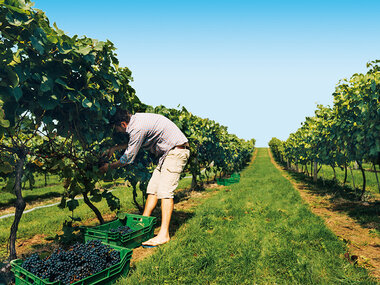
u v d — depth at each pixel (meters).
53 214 6.52
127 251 2.82
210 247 3.64
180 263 3.12
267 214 5.71
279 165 27.45
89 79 3.17
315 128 9.92
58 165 3.43
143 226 4.00
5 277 2.72
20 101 2.77
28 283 2.31
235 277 2.88
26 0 2.63
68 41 2.86
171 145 3.87
